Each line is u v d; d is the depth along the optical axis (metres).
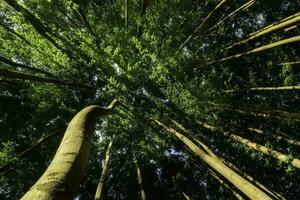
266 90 8.10
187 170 11.01
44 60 7.99
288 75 7.91
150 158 10.73
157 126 9.42
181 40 8.97
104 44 8.66
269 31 7.15
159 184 11.16
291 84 7.33
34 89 8.41
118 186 11.34
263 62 8.45
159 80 7.77
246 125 8.76
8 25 8.97
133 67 7.77
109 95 8.79
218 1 9.13
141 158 10.77
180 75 7.92
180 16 8.66
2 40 7.65
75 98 10.00
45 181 1.46
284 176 8.68
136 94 8.55
